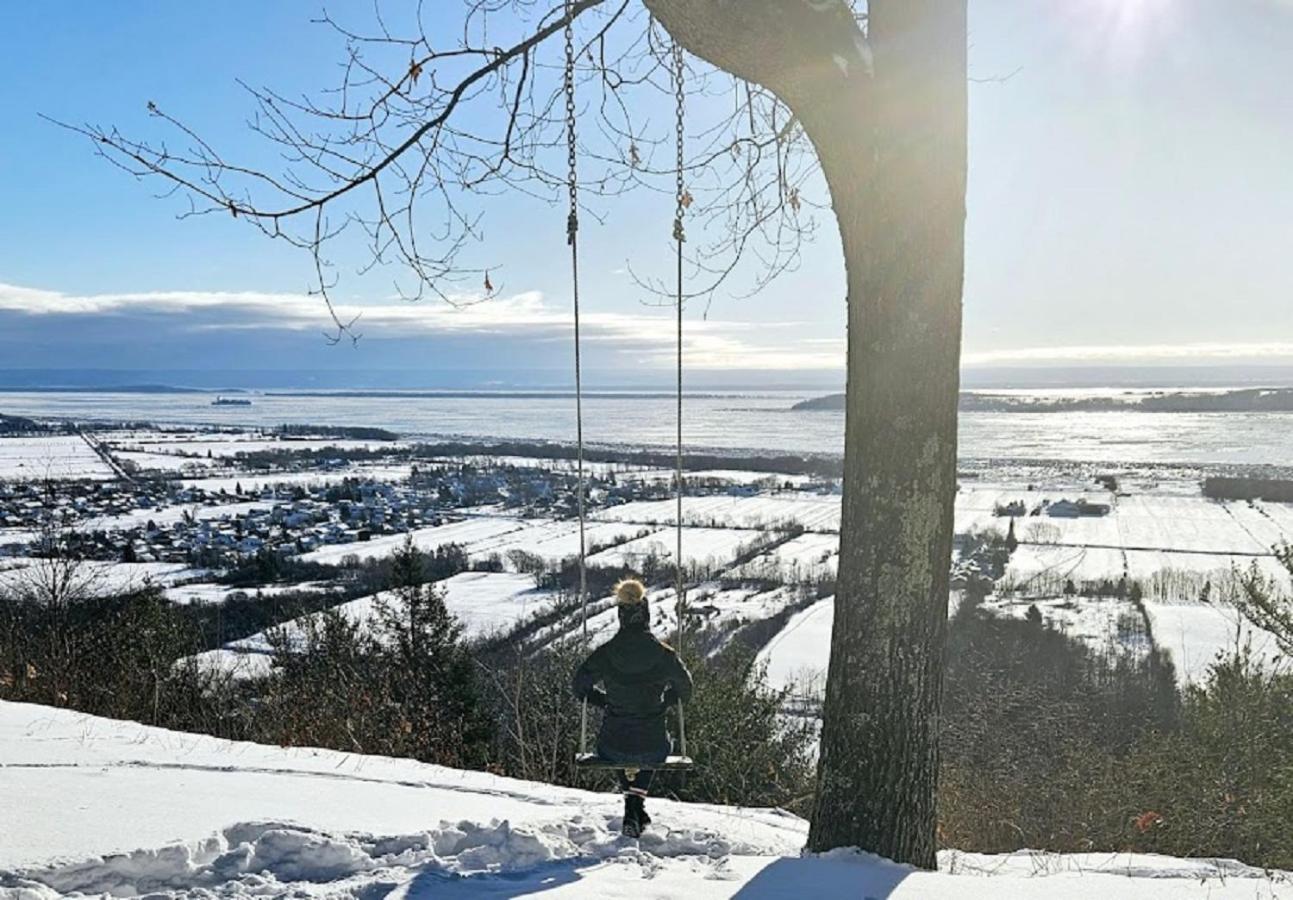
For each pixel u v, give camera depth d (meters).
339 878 4.70
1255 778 12.55
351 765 8.12
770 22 4.97
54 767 6.78
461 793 7.20
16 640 15.21
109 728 9.06
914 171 5.21
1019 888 4.68
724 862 5.16
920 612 5.36
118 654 15.19
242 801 6.02
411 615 17.61
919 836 5.40
